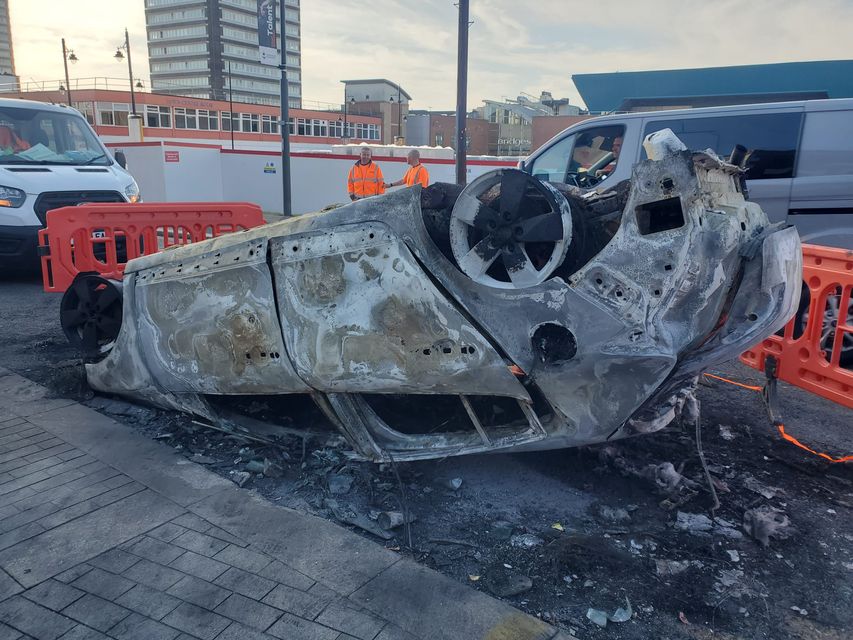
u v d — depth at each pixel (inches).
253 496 131.8
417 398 149.6
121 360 170.6
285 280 135.0
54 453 149.8
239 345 143.7
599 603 102.3
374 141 2994.6
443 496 134.2
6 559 109.5
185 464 145.6
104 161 391.2
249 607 98.7
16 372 207.8
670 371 113.9
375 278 125.8
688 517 126.0
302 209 929.5
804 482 143.2
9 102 370.3
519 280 117.4
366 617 96.7
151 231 257.3
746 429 171.2
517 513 128.0
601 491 136.3
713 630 97.2
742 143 276.7
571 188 140.3
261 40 675.4
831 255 157.6
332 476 139.6
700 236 109.6
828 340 182.7
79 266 238.4
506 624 95.7
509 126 2490.2
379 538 119.0
